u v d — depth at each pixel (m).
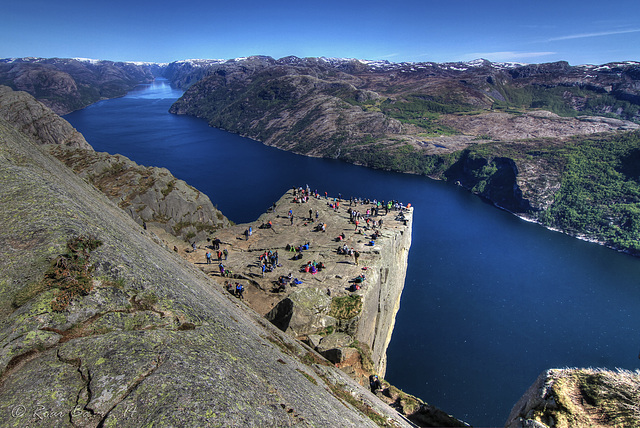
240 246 57.00
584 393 17.06
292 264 50.16
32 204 13.20
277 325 35.50
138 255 14.94
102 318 10.60
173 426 7.53
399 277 70.00
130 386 8.59
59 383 8.51
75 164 69.81
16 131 26.66
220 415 8.30
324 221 66.75
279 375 13.60
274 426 9.41
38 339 9.37
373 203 81.56
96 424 7.64
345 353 30.67
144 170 72.50
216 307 16.81
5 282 10.35
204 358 10.55
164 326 11.52
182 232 64.12
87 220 14.23
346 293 42.44
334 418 13.38
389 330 66.31
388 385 30.98
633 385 16.22
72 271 11.09
